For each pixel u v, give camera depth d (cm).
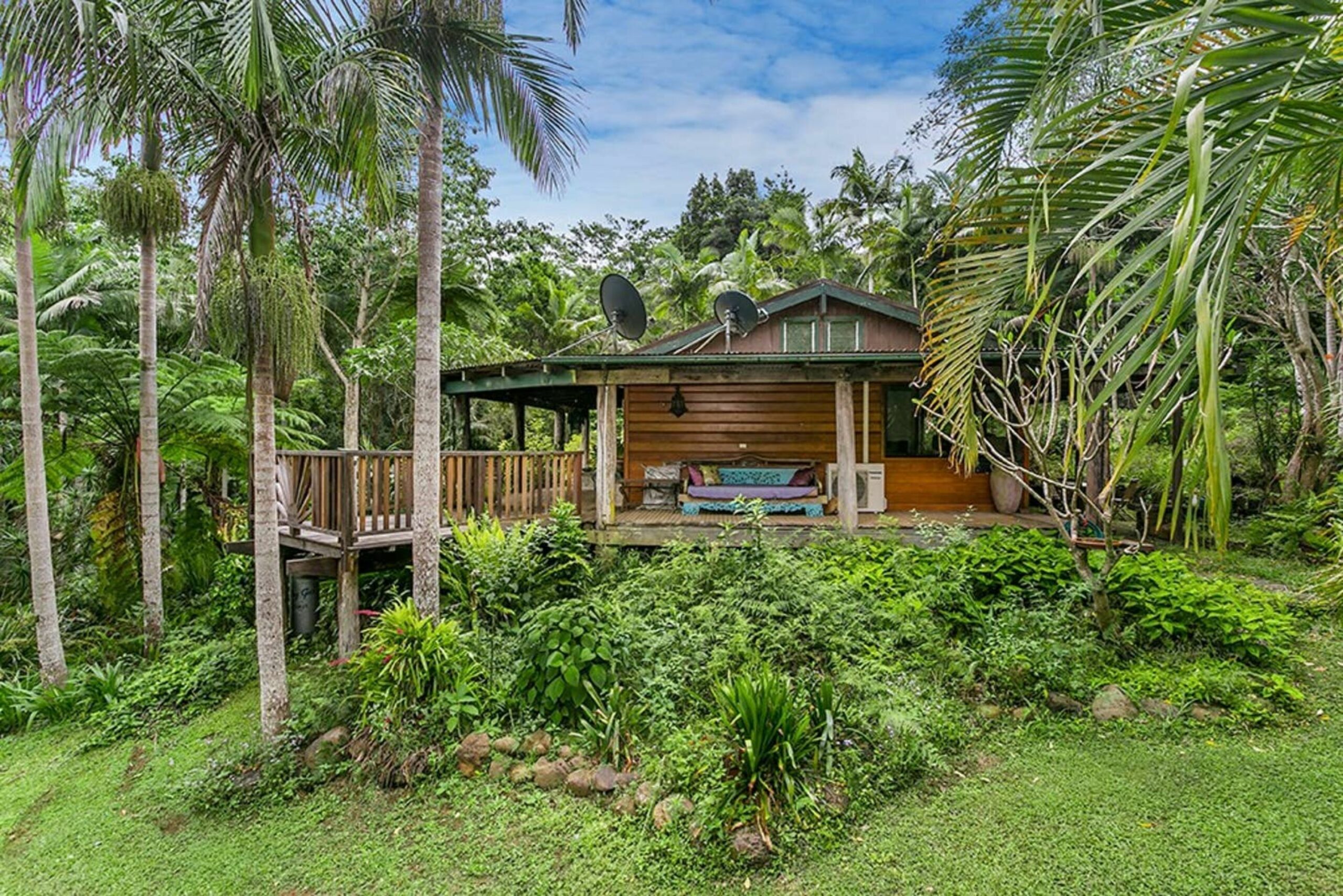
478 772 406
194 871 350
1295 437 1002
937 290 306
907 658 481
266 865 349
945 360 304
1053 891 280
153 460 711
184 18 434
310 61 454
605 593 643
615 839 339
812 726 375
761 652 477
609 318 926
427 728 437
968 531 670
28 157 477
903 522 801
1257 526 816
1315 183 224
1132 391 466
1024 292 264
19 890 345
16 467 813
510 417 1888
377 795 402
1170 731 396
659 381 775
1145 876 283
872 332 1030
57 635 616
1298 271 884
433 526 559
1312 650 496
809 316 1045
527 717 443
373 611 702
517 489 769
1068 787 349
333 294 1424
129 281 1071
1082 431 166
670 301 2392
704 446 1002
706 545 653
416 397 559
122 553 800
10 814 425
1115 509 676
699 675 458
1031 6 246
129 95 411
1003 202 226
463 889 317
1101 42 216
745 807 331
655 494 938
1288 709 412
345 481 584
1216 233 142
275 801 406
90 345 804
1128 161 199
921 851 310
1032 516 854
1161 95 177
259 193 450
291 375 476
